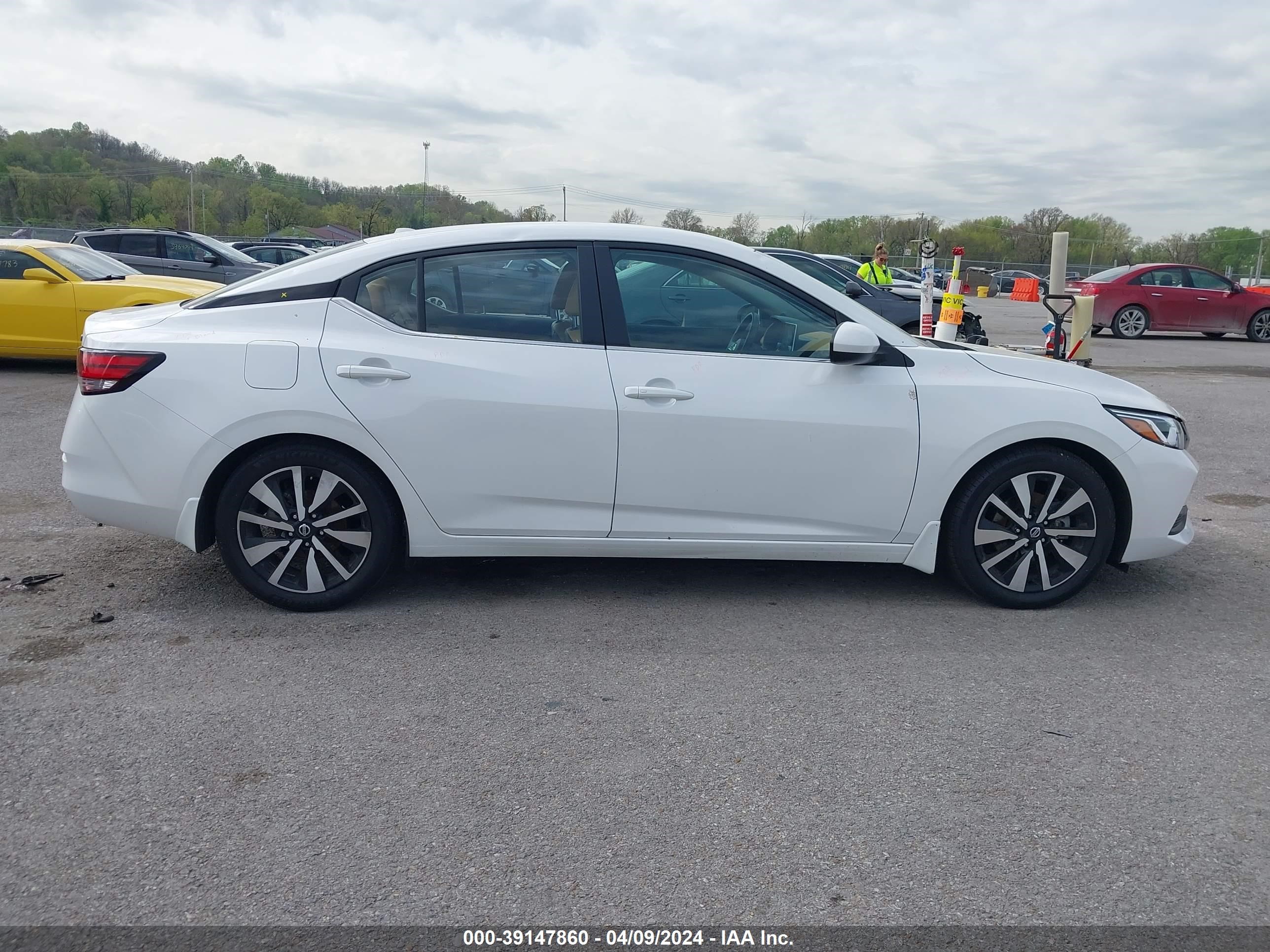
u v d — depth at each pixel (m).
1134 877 2.59
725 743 3.25
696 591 4.67
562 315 4.21
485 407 4.09
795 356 4.30
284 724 3.32
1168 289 19.08
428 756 3.13
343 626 4.16
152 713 3.38
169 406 4.04
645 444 4.16
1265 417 9.89
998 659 3.96
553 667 3.80
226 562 4.20
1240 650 4.09
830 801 2.92
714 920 2.41
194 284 11.72
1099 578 4.99
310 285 4.18
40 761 3.05
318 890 2.49
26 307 10.68
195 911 2.41
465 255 4.21
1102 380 4.54
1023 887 2.55
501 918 2.40
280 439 4.15
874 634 4.19
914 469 4.29
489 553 4.28
